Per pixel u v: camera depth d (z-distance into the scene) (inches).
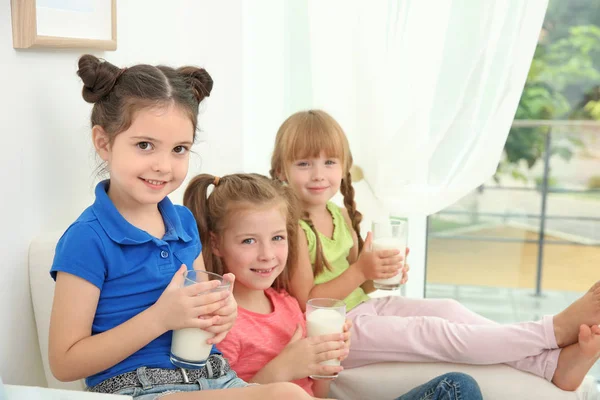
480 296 105.8
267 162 91.2
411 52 81.4
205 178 60.4
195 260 53.3
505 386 58.5
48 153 50.5
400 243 69.2
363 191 87.4
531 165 101.6
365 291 76.6
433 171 83.3
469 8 79.5
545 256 104.7
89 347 43.1
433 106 82.1
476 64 79.9
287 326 59.7
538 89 97.7
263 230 57.1
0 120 45.0
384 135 83.8
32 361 49.5
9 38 45.7
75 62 53.7
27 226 48.3
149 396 44.5
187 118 46.5
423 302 72.4
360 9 82.2
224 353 54.7
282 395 41.2
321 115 73.6
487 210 103.4
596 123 97.2
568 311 59.0
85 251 44.3
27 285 48.5
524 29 77.9
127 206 48.0
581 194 101.1
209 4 77.3
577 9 93.5
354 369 63.5
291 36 89.2
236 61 83.9
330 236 74.3
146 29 64.9
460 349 60.7
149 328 43.7
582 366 57.2
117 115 45.1
